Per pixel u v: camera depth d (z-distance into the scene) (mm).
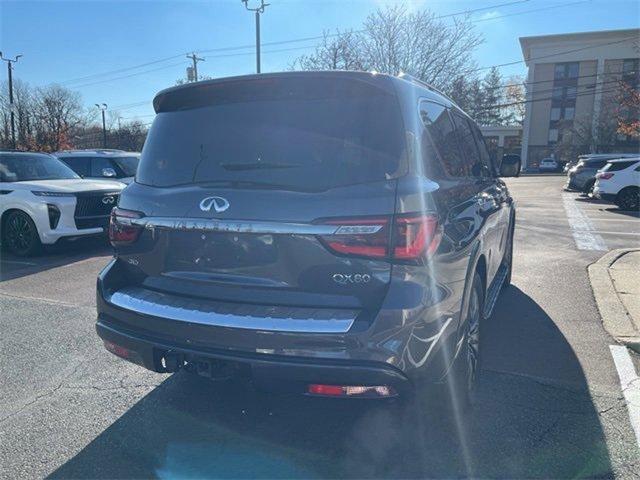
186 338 2684
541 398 3443
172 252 2895
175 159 3020
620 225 12016
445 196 2803
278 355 2479
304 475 2686
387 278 2432
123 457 2857
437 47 23359
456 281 2805
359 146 2609
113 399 3504
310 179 2607
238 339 2537
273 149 2734
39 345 4465
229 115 2912
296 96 2803
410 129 2658
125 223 3086
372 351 2373
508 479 2629
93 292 6180
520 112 78125
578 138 56000
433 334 2508
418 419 3146
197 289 2816
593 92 54281
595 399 3424
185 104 3098
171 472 2725
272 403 3418
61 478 2680
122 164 11883
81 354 4270
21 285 6520
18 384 3732
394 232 2412
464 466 2732
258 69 23266
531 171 59562
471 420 3164
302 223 2492
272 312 2543
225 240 2691
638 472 2664
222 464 2787
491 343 4441
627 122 38750
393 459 2807
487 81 61938
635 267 7316
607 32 57094
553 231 11055
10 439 3029
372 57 23625
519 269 7336
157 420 3234
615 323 4918
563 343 4441
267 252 2598
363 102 2691
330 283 2506
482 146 4926
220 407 3383
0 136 51750
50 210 8031
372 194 2459
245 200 2623
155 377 3830
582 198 20328
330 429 3104
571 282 6543
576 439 2957
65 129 54625
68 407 3398
